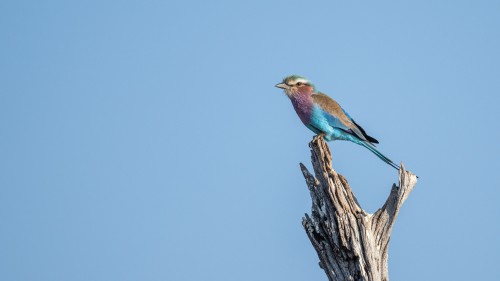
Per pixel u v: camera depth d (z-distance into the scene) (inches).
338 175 500.4
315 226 502.9
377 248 488.7
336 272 493.0
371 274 479.5
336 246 490.9
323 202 501.4
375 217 496.1
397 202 495.2
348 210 490.9
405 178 497.7
